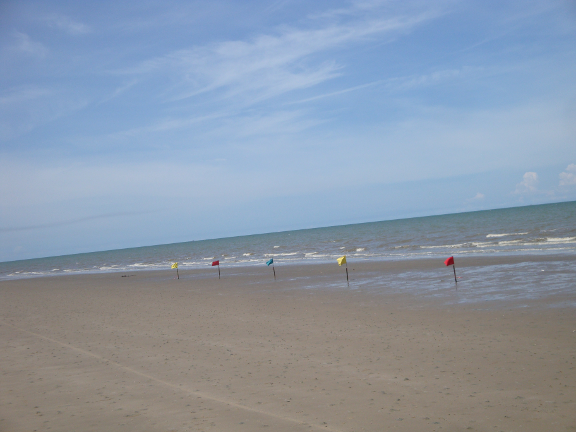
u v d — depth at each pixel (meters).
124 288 28.27
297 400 6.72
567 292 14.06
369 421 5.71
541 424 5.30
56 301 23.33
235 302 18.33
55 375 9.06
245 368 8.75
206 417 6.22
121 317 16.47
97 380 8.54
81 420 6.39
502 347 8.96
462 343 9.52
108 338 12.66
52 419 6.49
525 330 10.16
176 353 10.40
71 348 11.60
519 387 6.65
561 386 6.54
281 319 13.93
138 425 6.06
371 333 11.12
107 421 6.29
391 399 6.51
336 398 6.71
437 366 8.04
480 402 6.16
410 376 7.57
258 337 11.58
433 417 5.73
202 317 15.29
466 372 7.56
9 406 7.19
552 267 19.61
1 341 13.06
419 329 11.16
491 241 38.78
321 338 10.98
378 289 18.61
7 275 68.19
